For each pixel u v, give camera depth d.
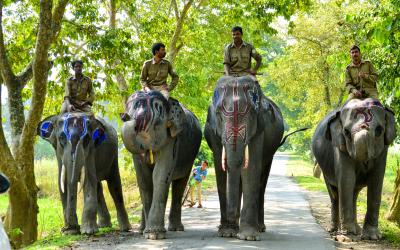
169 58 17.91
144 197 9.24
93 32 13.96
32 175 11.78
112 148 10.51
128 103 8.91
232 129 8.27
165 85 9.34
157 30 18.39
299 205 14.48
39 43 11.34
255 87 8.62
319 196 17.55
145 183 9.21
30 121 11.62
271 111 9.39
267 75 32.09
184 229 10.15
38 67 11.45
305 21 25.22
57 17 12.19
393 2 8.74
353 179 8.99
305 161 51.34
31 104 11.62
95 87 15.02
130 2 15.97
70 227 9.48
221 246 8.06
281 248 7.97
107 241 8.73
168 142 8.85
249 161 8.65
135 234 9.65
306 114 32.59
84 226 9.55
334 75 25.64
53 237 9.44
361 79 9.25
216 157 9.06
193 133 9.86
